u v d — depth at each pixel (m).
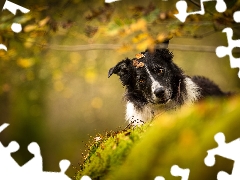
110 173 5.31
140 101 9.11
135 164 5.00
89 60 15.80
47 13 8.28
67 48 7.97
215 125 4.63
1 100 15.75
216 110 4.71
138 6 6.94
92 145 6.02
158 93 8.64
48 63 14.27
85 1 9.36
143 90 9.01
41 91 16.33
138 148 5.05
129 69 9.22
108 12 7.57
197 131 4.71
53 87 16.53
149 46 6.74
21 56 9.52
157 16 6.75
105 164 5.41
